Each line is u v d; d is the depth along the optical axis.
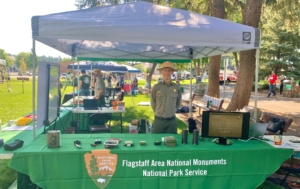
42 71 3.05
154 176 2.65
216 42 2.95
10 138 3.05
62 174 2.55
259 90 19.81
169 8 3.32
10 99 12.96
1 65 24.14
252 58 7.21
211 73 9.93
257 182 2.77
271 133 4.42
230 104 7.59
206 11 11.09
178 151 2.66
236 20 12.24
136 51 5.92
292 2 9.10
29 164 2.53
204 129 2.92
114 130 6.53
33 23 2.75
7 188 3.41
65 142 2.87
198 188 2.70
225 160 2.73
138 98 14.58
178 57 6.35
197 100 12.68
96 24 2.77
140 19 2.93
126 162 2.61
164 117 3.73
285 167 3.78
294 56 19.89
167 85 3.76
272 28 19.95
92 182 2.59
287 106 11.35
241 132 2.94
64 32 2.75
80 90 8.60
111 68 12.73
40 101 3.03
